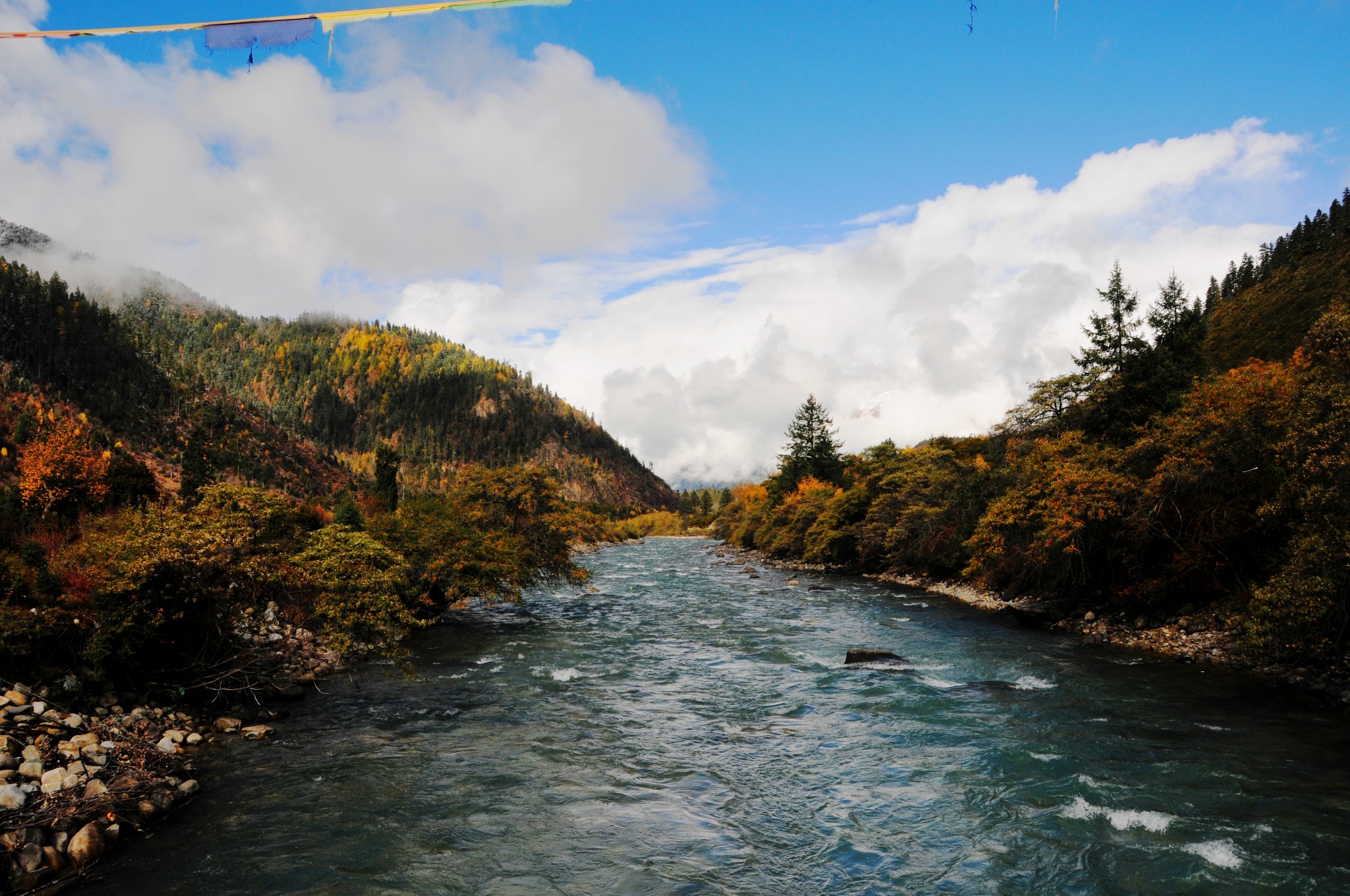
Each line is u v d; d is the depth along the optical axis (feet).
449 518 111.14
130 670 48.85
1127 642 85.51
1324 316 68.64
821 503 230.48
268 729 50.39
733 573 201.87
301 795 40.34
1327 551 59.06
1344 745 47.85
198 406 451.53
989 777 43.80
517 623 105.50
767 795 41.83
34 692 43.34
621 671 73.67
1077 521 92.63
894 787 42.70
